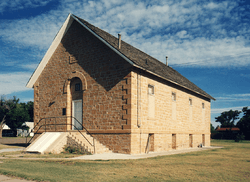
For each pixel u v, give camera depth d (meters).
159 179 9.24
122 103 18.25
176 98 24.92
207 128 33.81
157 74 20.23
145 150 19.03
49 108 22.67
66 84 21.73
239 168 12.46
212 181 9.22
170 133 23.11
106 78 19.36
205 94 32.62
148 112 20.00
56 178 9.08
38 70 23.56
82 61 21.05
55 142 18.20
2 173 10.06
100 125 19.25
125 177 9.49
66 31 22.53
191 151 22.53
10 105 79.88
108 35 23.22
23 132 75.19
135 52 24.45
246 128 69.62
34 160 13.84
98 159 14.36
